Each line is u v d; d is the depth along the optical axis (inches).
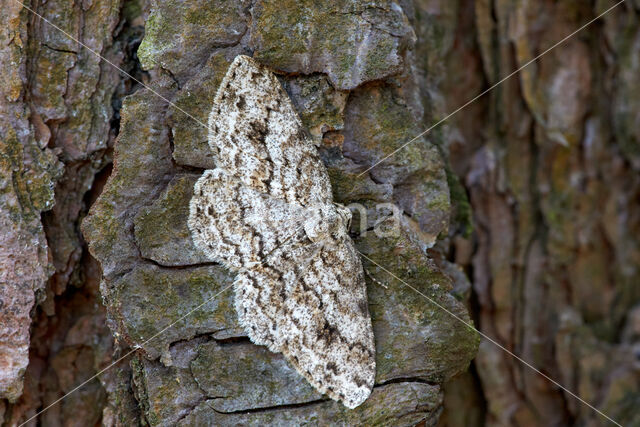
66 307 7.7
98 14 7.5
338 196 7.4
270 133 7.3
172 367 7.2
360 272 7.4
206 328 7.3
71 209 7.5
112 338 7.6
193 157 7.3
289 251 7.3
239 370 7.3
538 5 8.5
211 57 7.3
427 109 8.0
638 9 8.5
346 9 7.4
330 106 7.4
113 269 7.3
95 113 7.5
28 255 7.4
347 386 7.3
